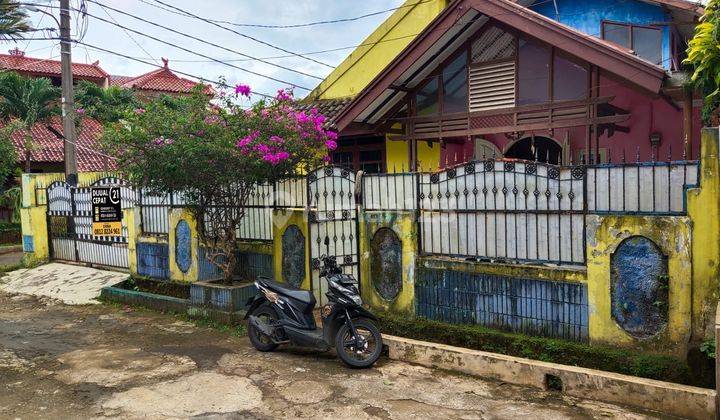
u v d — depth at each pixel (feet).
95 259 39.45
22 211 43.78
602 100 28.55
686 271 15.49
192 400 16.33
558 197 18.37
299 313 20.48
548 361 17.70
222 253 26.96
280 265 27.37
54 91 66.03
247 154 23.73
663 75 25.14
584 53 27.27
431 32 32.04
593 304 17.22
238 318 25.16
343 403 15.89
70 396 16.90
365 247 23.13
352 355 19.33
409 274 21.76
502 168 19.58
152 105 25.71
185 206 27.63
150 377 18.48
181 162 23.56
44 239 43.04
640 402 14.94
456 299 20.58
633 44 36.01
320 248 26.27
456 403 15.74
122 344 22.80
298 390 16.94
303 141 25.67
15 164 60.03
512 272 19.07
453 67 34.96
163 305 28.66
